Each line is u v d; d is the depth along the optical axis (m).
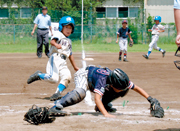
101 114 8.28
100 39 59.53
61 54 10.46
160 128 6.68
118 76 7.53
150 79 15.60
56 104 7.95
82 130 6.50
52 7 61.84
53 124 7.07
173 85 13.94
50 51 10.63
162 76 16.66
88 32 59.31
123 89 7.68
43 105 9.60
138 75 16.94
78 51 36.75
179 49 6.40
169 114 8.49
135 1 64.88
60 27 10.35
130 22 63.06
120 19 63.91
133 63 22.70
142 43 59.59
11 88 12.89
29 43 57.47
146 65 21.55
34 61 22.92
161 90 12.70
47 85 13.66
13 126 6.85
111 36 59.88
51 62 10.45
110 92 8.30
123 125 6.94
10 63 21.53
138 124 7.05
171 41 60.06
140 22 62.91
